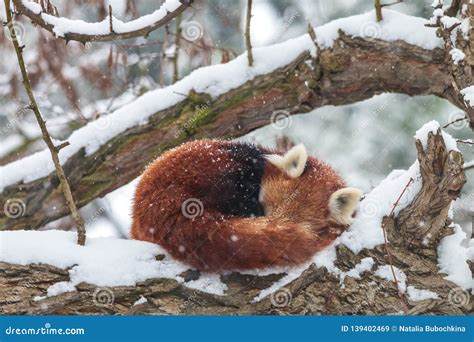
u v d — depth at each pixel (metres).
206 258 5.36
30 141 9.62
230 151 6.32
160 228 5.47
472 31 5.92
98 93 9.52
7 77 8.79
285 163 6.26
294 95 7.18
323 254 5.55
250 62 7.22
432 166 5.00
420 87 6.92
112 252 5.38
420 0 10.37
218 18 9.80
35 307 5.10
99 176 7.42
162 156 6.23
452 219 5.81
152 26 6.20
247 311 5.30
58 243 5.36
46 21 6.23
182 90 7.34
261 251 5.34
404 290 5.43
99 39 6.21
